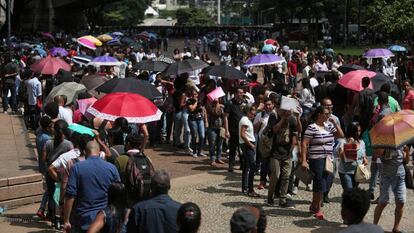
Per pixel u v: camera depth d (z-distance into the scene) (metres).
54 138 9.01
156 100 16.36
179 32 96.94
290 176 11.14
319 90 15.42
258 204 11.00
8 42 30.38
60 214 9.34
